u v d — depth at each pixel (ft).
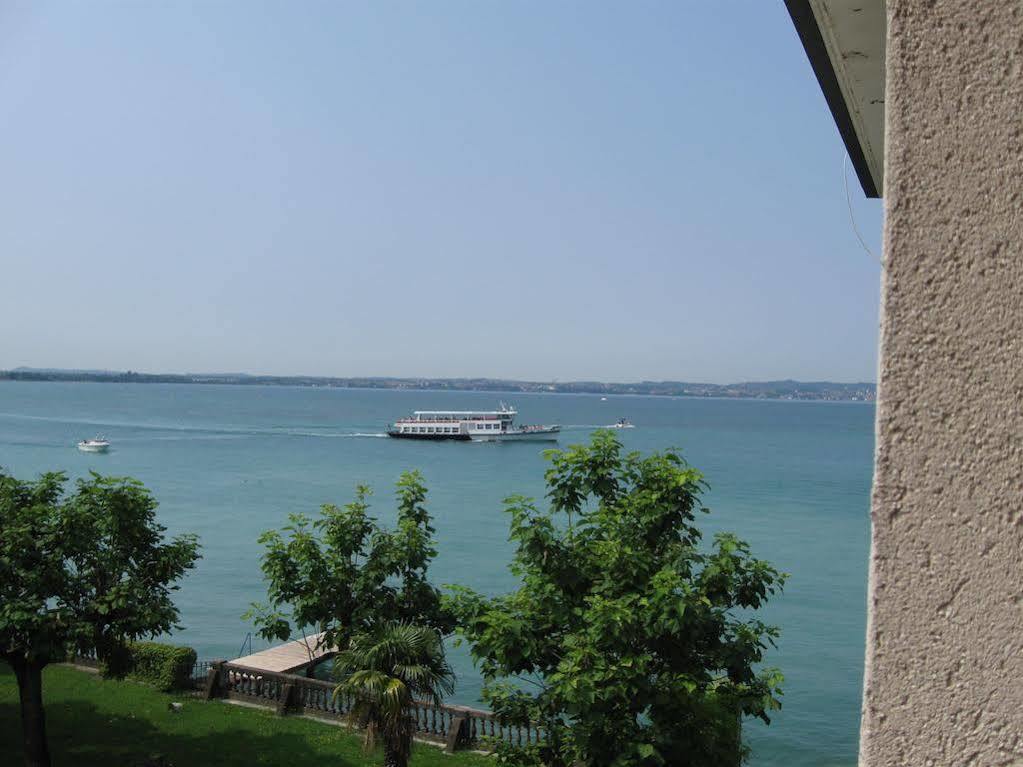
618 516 40.14
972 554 4.87
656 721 35.12
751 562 39.40
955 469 4.92
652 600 34.99
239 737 66.80
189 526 215.72
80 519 55.52
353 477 327.26
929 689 4.94
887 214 5.15
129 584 56.24
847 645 119.14
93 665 81.87
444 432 543.39
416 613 54.44
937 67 5.04
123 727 67.82
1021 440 4.76
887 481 5.09
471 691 98.99
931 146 5.04
